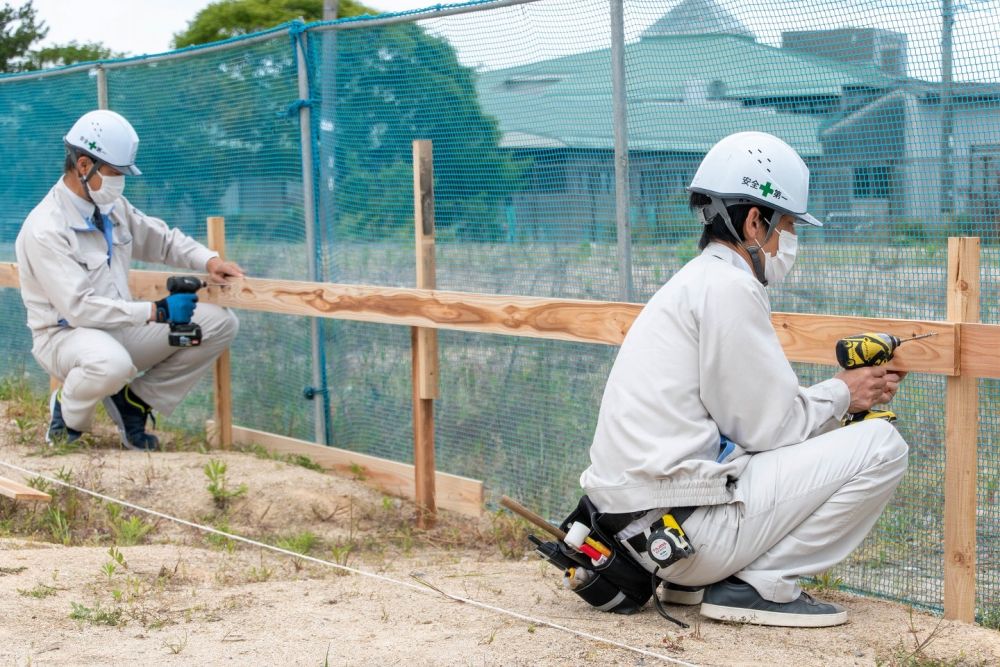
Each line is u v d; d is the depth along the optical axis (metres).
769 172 3.38
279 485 5.82
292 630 3.52
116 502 5.46
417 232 5.30
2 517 5.36
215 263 6.50
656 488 3.35
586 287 4.91
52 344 6.38
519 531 5.27
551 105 4.97
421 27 5.55
